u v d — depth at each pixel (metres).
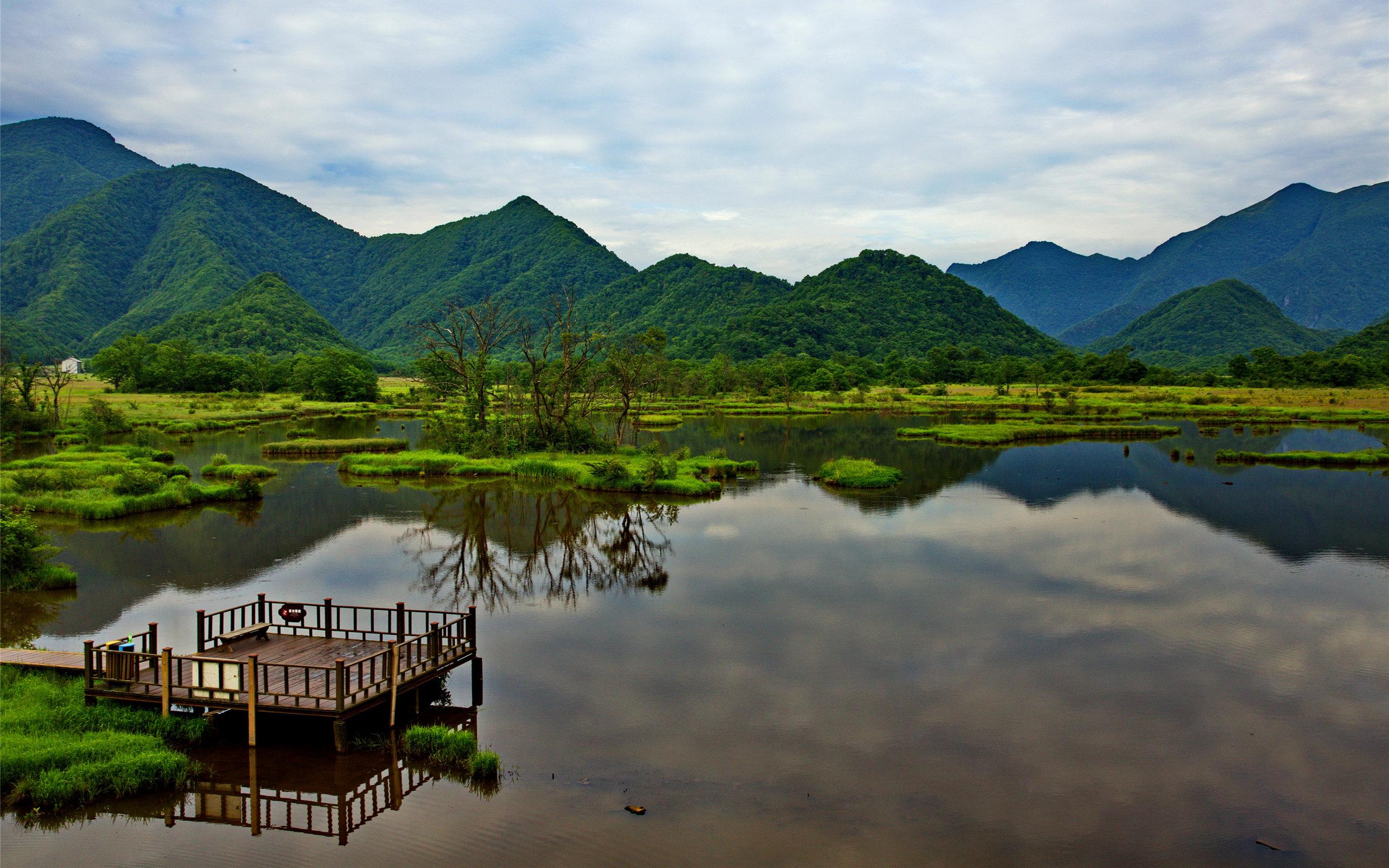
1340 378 188.00
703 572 39.19
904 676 26.59
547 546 44.84
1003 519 51.25
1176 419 125.06
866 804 19.14
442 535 47.84
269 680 22.28
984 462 78.69
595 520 51.72
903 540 45.62
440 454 78.62
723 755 21.39
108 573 39.12
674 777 20.25
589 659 28.02
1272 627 31.48
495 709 24.03
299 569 40.19
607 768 20.67
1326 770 20.91
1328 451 85.81
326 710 20.52
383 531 48.94
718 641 29.80
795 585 36.88
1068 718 23.72
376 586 37.12
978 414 143.75
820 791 19.69
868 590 36.03
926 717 23.66
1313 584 37.22
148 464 70.19
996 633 30.69
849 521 50.91
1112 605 34.00
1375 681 26.48
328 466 77.31
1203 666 27.62
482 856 17.12
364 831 17.94
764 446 94.50
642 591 36.09
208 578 38.44
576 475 67.44
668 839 17.69
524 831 17.98
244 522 51.38
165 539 46.56
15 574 35.97
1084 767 20.94
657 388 144.75
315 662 23.41
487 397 103.25
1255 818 18.80
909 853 17.28
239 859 17.00
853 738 22.36
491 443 79.62
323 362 181.38
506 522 51.41
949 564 40.50
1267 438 99.88
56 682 23.34
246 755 20.89
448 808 18.88
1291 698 25.20
